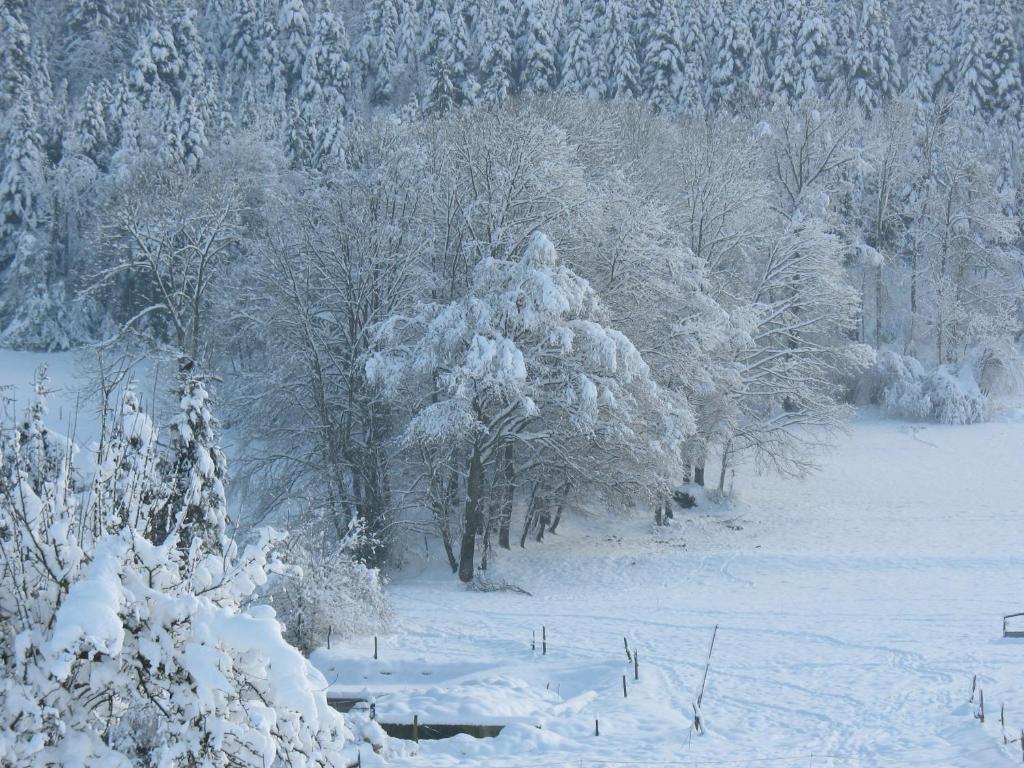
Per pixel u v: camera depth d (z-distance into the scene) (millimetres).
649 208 37000
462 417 31984
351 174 38688
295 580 23641
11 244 66000
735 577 33281
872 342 65312
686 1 82438
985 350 60531
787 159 55594
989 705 16594
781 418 46188
